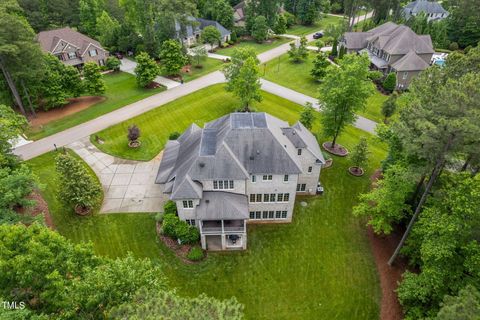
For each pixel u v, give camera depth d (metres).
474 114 23.77
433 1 130.00
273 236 38.25
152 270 25.00
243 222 36.41
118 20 99.25
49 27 97.00
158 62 85.25
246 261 35.16
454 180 30.03
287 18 119.00
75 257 24.50
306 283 33.12
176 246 36.25
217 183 35.75
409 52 75.81
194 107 64.38
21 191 31.94
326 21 129.62
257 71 59.50
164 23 82.06
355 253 36.34
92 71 63.03
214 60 89.94
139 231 38.00
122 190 43.84
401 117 33.28
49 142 52.59
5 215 30.69
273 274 33.91
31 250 22.06
